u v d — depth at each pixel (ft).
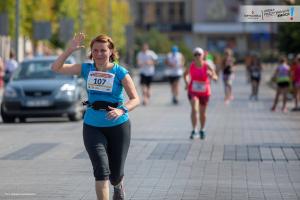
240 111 160.25
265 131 115.14
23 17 285.43
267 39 584.81
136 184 67.67
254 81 202.39
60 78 136.46
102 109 50.62
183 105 179.93
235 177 71.46
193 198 61.16
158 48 488.85
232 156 85.61
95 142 50.11
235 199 60.80
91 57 52.01
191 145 96.22
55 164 80.07
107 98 51.16
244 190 64.80
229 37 653.30
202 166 78.18
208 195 62.44
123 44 461.37
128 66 319.06
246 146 95.09
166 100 200.23
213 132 113.19
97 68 51.42
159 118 140.77
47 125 127.65
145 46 182.39
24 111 130.82
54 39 345.31
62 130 117.80
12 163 81.15
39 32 200.03
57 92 131.54
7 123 133.49
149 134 110.42
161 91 248.73
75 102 133.08
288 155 86.48
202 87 102.58
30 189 65.31
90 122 50.62
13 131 116.57
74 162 81.56
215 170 75.61
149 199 60.80
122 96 51.72
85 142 50.55
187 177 71.41
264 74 392.27
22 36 310.04
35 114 131.03
